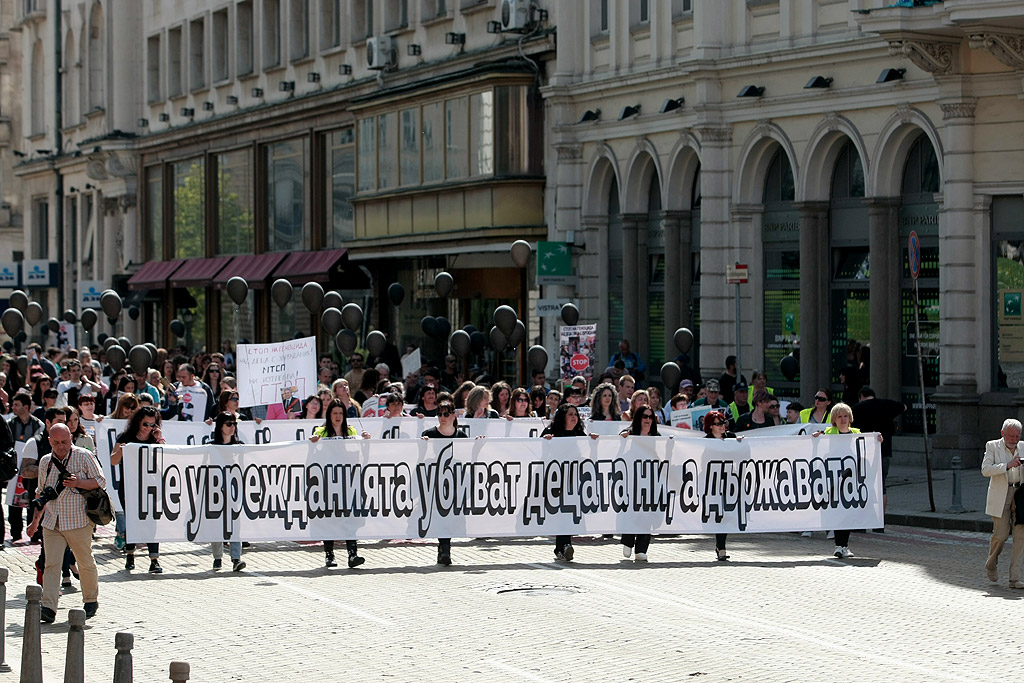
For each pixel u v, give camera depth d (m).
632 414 21.47
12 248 79.50
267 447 18.20
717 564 18.17
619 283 35.09
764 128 29.86
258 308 51.81
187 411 24.14
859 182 28.48
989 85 25.55
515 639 13.62
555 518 18.75
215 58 55.06
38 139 71.81
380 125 41.78
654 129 32.72
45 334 69.31
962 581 16.69
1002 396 25.62
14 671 12.52
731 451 19.06
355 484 18.41
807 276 29.08
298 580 17.23
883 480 19.92
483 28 38.59
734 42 30.67
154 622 14.72
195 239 57.19
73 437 17.50
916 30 24.94
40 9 71.00
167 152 59.00
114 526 22.72
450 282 31.19
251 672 12.49
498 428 21.19
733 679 11.93
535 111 36.47
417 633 13.97
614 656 12.84
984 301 25.84
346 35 45.94
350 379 29.25
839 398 28.81
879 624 14.21
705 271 31.09
